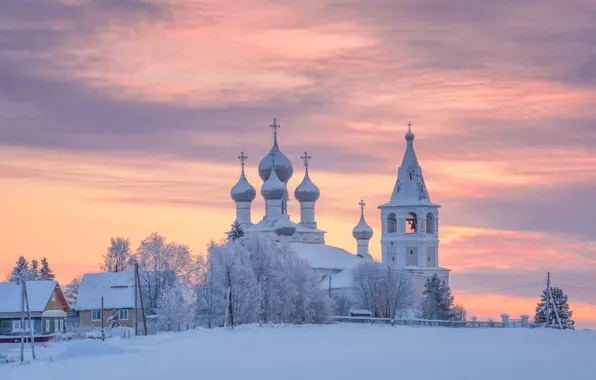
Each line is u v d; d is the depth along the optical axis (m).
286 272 155.75
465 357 95.38
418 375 80.88
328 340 115.81
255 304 149.12
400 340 117.50
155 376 78.50
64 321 143.75
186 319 138.38
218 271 149.12
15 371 80.81
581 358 94.94
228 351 97.94
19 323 138.12
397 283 190.12
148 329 134.62
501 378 80.00
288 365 86.38
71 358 89.75
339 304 189.62
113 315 154.62
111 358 90.31
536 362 91.25
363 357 94.06
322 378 78.38
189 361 88.12
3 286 141.50
